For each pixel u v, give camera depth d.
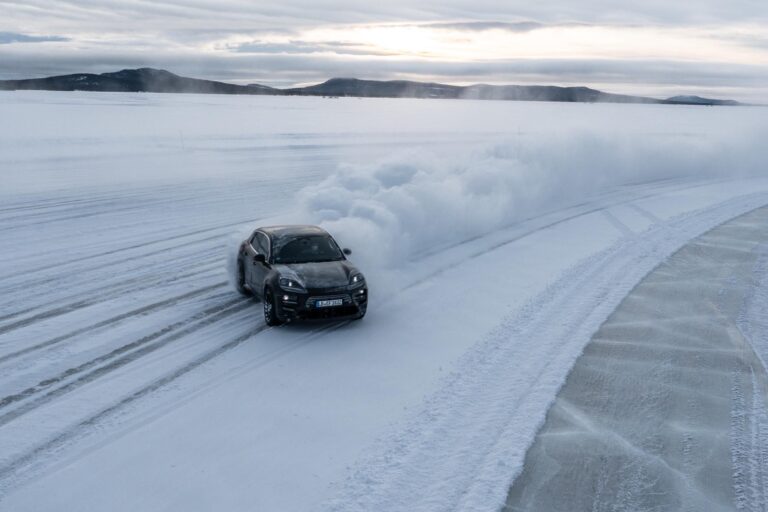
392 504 4.60
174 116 76.50
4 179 23.31
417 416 6.00
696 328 8.60
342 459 5.24
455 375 6.98
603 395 6.48
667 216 18.02
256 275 9.36
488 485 4.83
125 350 7.74
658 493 4.75
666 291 10.41
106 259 12.55
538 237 15.01
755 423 5.89
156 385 6.73
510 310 9.38
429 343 8.02
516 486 4.83
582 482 4.89
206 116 79.25
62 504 4.61
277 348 7.86
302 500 4.66
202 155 33.78
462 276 11.38
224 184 23.62
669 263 12.40
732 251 13.48
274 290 8.44
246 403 6.30
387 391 6.58
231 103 143.25
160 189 22.08
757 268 11.99
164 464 5.16
